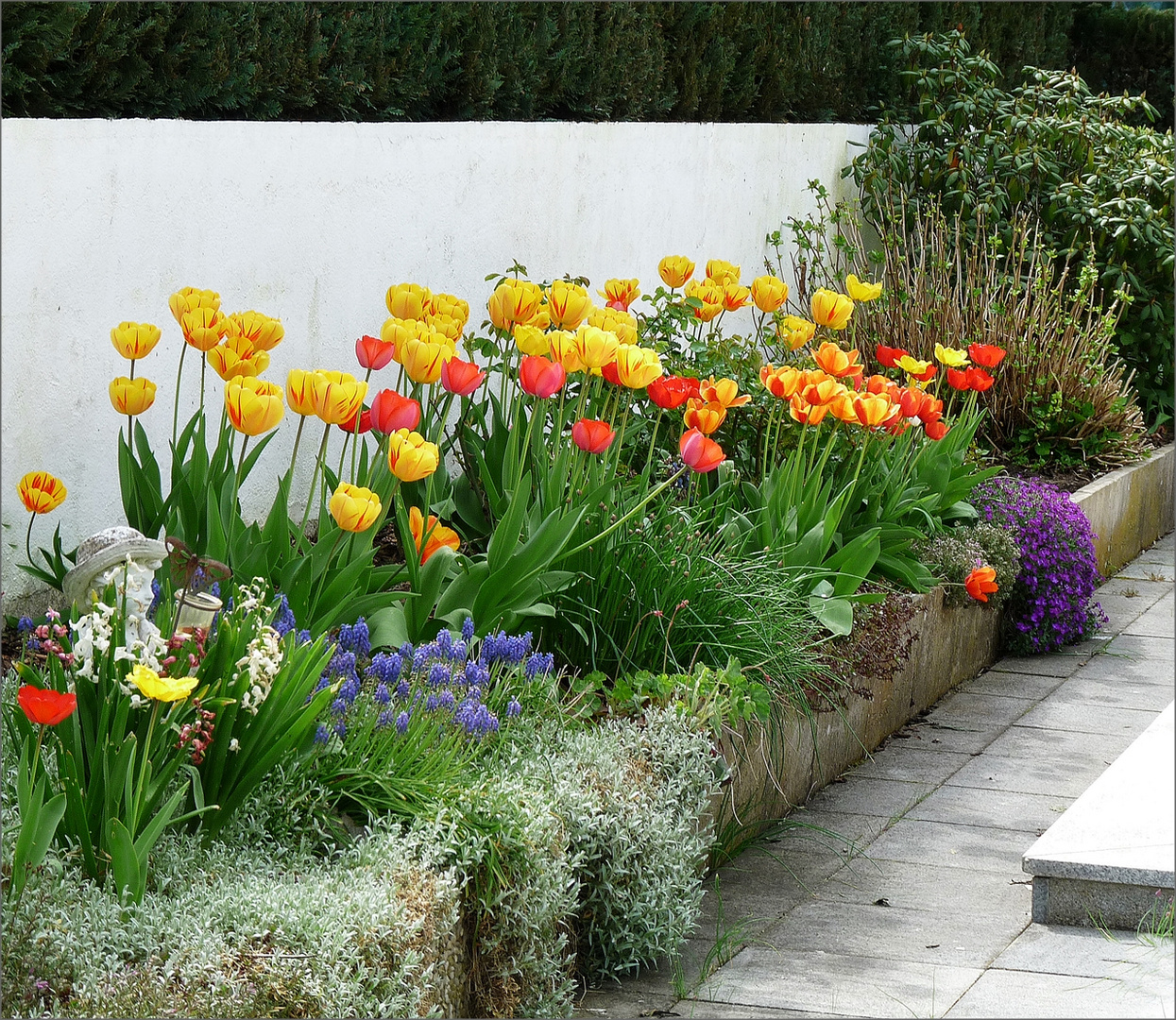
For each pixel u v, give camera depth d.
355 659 4.13
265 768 3.47
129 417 4.56
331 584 4.27
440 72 7.51
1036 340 9.59
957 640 6.96
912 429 7.20
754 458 6.77
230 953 2.99
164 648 3.21
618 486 5.26
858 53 11.42
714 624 5.08
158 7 5.87
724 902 4.57
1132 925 4.27
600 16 8.64
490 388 6.73
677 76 9.55
